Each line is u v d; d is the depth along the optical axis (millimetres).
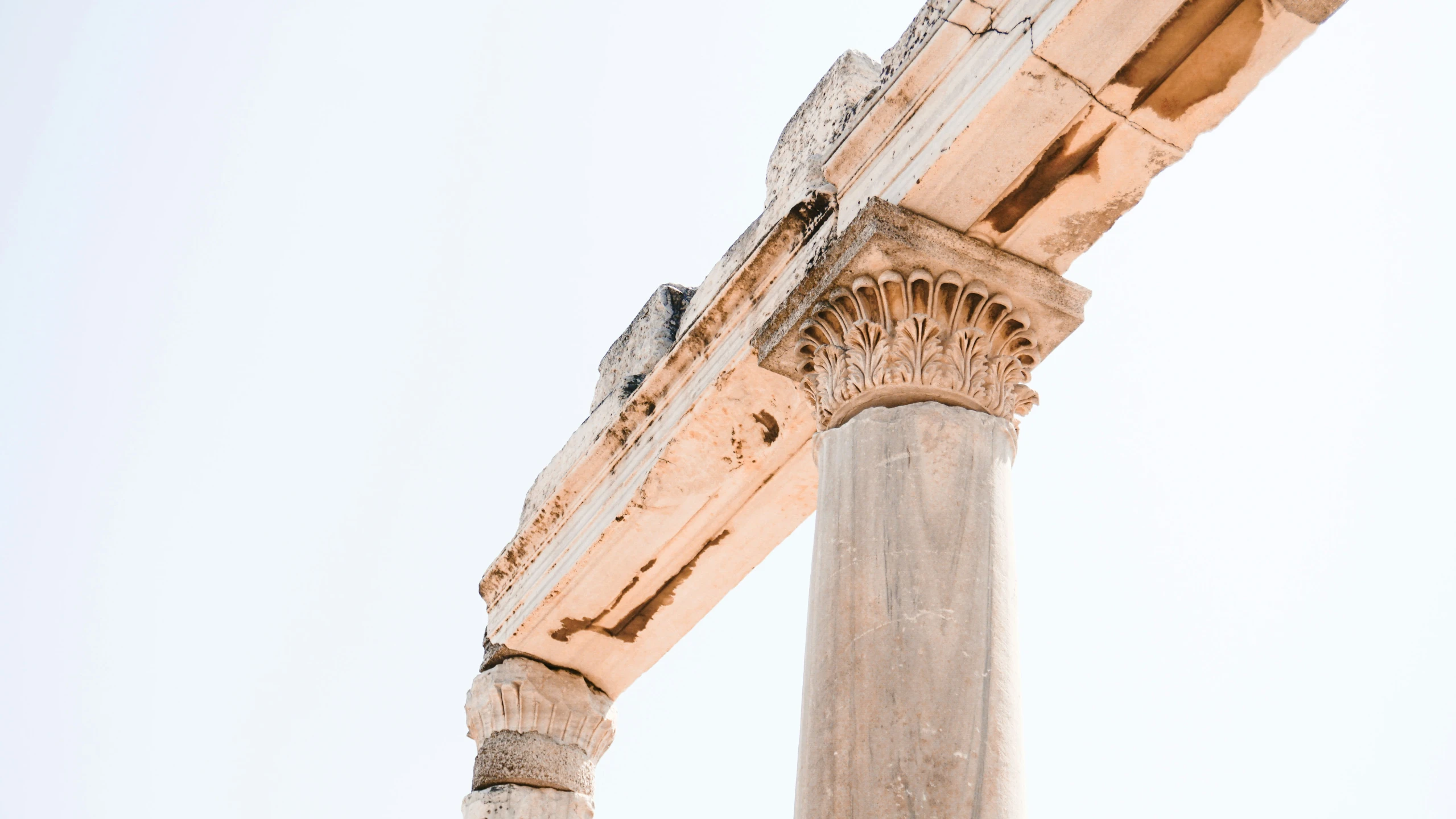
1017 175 11773
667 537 15859
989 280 12031
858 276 11891
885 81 12797
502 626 17719
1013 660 10367
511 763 16984
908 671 10023
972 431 11312
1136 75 11188
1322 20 10844
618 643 17453
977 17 11938
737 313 14320
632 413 15758
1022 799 9820
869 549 10711
